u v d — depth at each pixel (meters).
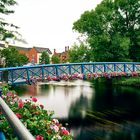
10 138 3.18
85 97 28.81
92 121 18.67
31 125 3.61
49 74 20.67
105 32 37.16
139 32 37.47
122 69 25.16
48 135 3.62
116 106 24.70
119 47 35.59
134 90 33.22
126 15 38.41
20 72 18.77
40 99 27.28
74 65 21.66
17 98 4.80
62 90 33.81
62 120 18.80
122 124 17.95
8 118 1.25
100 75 21.59
